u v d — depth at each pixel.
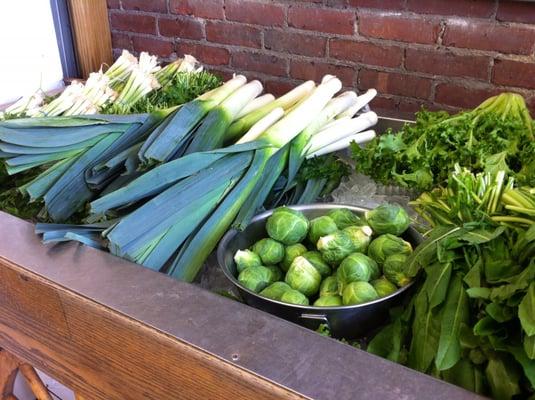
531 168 0.96
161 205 0.87
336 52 1.91
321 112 1.17
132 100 1.45
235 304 0.71
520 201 0.80
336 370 0.59
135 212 0.85
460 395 0.55
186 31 2.22
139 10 2.29
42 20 2.11
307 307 0.73
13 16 2.01
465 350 0.65
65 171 0.98
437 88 1.77
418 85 1.80
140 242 0.84
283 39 2.00
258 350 0.63
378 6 1.75
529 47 1.56
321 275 0.83
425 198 0.97
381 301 0.74
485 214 0.78
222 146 1.08
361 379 0.58
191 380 0.67
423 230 0.95
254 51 2.09
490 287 0.69
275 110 1.12
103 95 1.46
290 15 1.93
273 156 1.04
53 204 0.95
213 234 0.91
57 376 0.92
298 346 0.63
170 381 0.70
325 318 0.73
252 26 2.04
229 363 0.61
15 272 0.82
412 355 0.69
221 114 1.09
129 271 0.79
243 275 0.82
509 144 1.05
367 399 0.56
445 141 1.05
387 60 1.82
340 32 1.86
